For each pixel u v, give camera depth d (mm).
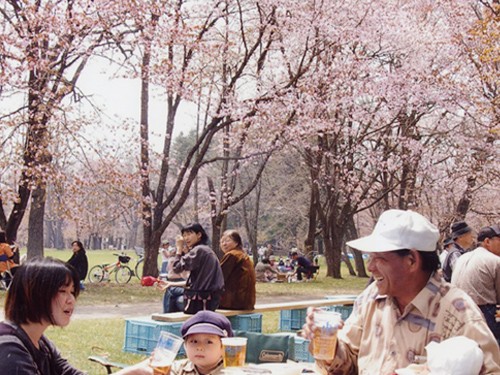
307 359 8227
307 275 32156
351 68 24625
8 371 2941
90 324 12938
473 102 23234
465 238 8586
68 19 18531
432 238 3275
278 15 22984
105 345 10258
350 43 24828
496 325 6215
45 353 3316
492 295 6219
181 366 4285
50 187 20812
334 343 3330
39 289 3102
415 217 3326
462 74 25656
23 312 3125
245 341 3857
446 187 31359
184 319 9555
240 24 23703
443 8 26359
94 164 22156
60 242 89688
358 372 3494
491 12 17156
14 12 18578
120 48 20312
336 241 34750
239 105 23172
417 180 35375
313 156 31797
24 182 19156
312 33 22906
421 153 30156
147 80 21281
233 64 27281
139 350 9727
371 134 31484
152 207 23500
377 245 3283
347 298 13430
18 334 3092
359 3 24375
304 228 52719
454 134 29203
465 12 25781
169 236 66188
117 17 20047
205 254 9547
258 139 25938
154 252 24250
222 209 27891
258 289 24766
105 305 17344
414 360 3230
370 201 40562
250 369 3629
